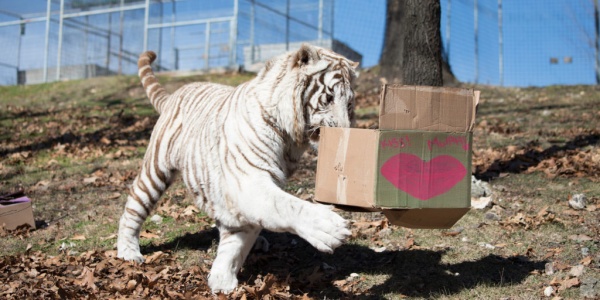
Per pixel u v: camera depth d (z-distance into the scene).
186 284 4.70
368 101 13.60
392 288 4.68
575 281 4.48
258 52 18.30
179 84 15.98
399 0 15.50
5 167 9.10
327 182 4.02
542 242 5.39
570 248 5.21
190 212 6.57
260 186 4.00
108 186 8.04
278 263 5.34
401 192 3.80
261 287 4.40
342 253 5.46
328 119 4.19
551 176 7.37
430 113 3.82
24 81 20.89
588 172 7.44
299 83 4.19
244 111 4.25
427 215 3.95
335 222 3.57
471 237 5.61
